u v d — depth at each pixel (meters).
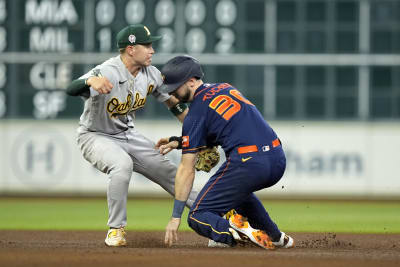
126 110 17.62
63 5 47.09
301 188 48.00
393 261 13.83
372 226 27.83
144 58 17.16
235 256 14.22
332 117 47.53
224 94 15.80
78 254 14.63
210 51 46.75
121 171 16.83
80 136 17.83
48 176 48.72
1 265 12.97
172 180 18.28
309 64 47.12
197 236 21.83
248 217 17.12
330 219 31.64
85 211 36.84
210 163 17.25
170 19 46.59
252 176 15.44
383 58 46.94
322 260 13.79
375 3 46.69
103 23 46.91
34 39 47.38
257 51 46.97
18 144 48.59
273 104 47.41
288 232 24.44
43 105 48.25
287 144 47.78
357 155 47.81
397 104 47.28
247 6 46.78
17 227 27.03
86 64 47.25
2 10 47.31
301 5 46.81
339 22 46.84
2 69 47.78
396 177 47.72
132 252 15.10
